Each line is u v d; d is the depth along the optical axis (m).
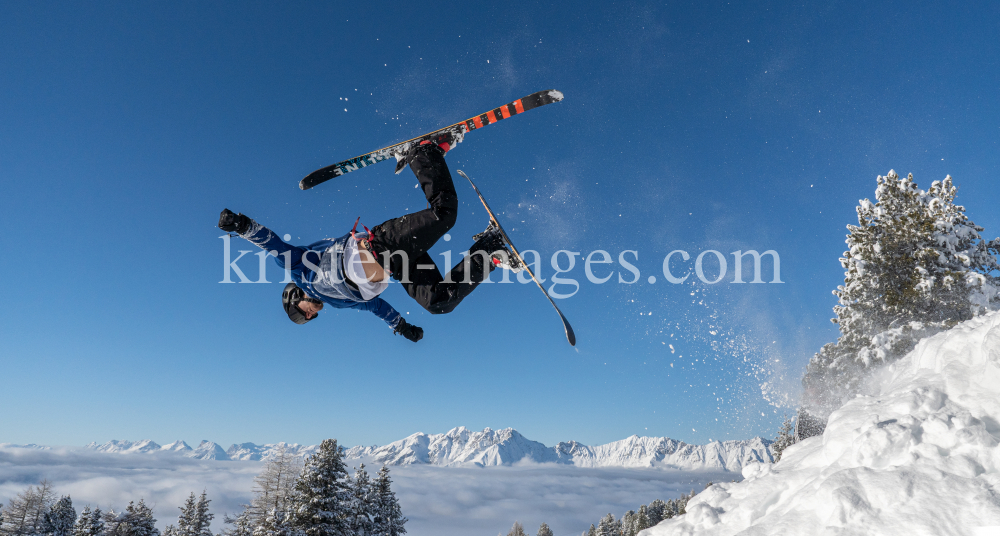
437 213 2.96
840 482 2.36
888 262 14.35
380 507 31.94
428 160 3.13
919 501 2.10
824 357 13.91
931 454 2.35
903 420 2.68
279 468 32.75
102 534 33.50
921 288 13.49
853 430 2.90
